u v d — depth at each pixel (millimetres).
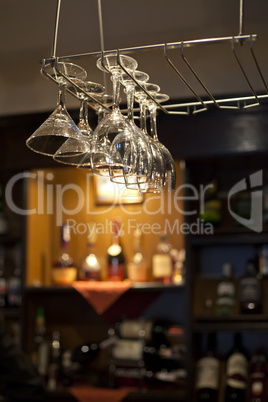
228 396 2838
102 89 1374
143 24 2906
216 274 3135
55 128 1298
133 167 1303
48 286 3107
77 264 3279
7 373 2529
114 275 3148
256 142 2879
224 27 2842
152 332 3076
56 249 3268
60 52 3029
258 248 3086
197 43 1095
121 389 3000
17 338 3225
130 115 1363
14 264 3396
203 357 3025
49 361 3199
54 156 1364
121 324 3135
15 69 3189
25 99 3191
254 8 2764
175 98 2875
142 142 1336
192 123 2945
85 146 1330
